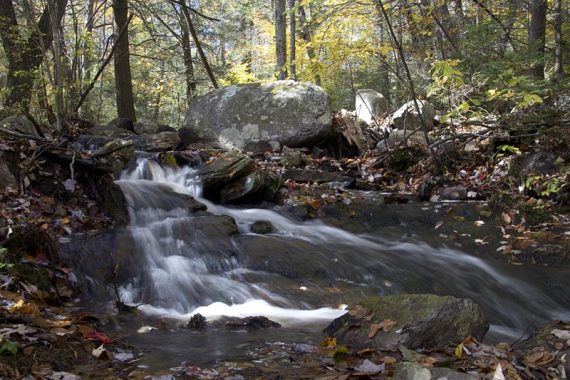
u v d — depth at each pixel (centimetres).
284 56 1362
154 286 502
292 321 439
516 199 737
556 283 563
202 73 1936
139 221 636
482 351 328
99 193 638
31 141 643
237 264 559
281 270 552
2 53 1240
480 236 674
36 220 542
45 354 321
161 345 363
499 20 933
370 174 924
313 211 742
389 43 1044
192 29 1456
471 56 910
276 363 323
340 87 1681
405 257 615
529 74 913
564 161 768
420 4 1002
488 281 567
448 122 1046
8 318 353
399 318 357
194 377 301
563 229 675
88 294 483
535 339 353
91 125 1089
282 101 1027
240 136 1013
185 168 835
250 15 2191
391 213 731
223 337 384
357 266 570
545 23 1030
